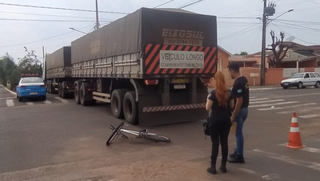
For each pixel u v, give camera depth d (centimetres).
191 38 1045
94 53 1419
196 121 1122
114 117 1238
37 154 725
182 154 703
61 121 1179
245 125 1056
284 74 4038
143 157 683
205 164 625
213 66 1098
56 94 2723
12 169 617
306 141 819
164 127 1021
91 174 577
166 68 995
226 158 575
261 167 601
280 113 1342
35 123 1148
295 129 754
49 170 607
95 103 1714
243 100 611
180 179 541
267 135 897
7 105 1825
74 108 1578
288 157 668
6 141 864
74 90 2005
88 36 1514
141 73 959
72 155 710
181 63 1026
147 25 962
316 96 2119
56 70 2447
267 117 1231
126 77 1071
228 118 561
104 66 1297
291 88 3159
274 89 3011
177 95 1068
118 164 635
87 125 1083
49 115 1345
